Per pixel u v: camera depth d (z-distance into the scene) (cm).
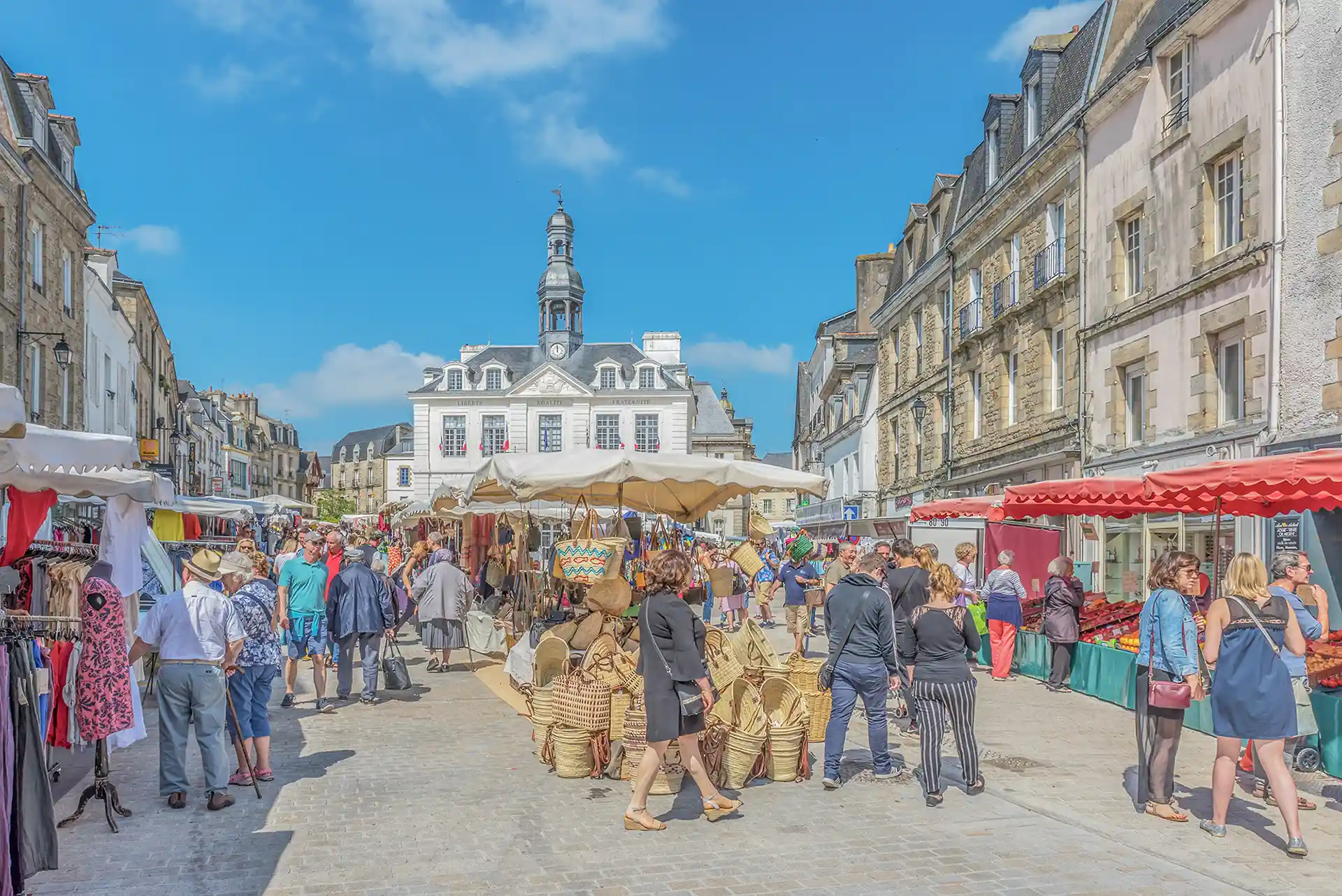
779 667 803
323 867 515
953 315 2425
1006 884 491
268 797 649
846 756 777
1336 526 1155
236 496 7912
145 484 729
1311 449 1187
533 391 6062
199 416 6116
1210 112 1414
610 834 570
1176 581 604
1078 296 1789
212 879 497
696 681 581
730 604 1728
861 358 3488
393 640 1212
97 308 2656
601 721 698
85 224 2467
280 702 1030
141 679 1012
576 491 1101
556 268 6581
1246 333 1323
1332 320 1177
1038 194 1956
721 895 476
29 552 605
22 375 2034
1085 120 1739
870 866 517
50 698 603
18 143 2038
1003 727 880
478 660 1338
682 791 666
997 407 2170
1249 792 664
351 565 1000
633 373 6256
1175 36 1477
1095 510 1205
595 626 834
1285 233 1252
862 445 3322
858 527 2350
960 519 1748
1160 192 1539
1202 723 851
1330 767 685
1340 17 1177
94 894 477
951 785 684
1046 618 1105
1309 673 719
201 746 619
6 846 436
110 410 2839
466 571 2097
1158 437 1530
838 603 693
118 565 796
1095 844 552
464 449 6069
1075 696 1049
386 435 12531
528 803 635
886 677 695
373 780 693
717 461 915
